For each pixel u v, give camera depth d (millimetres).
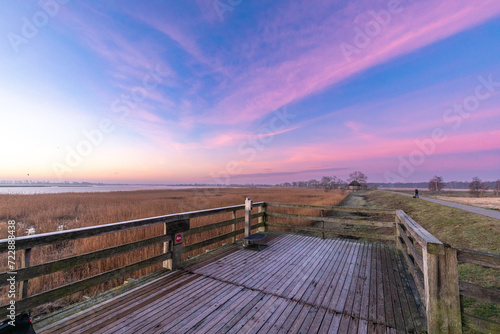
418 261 2588
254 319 2352
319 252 4750
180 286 3074
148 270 4883
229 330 2168
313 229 6008
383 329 2217
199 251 6285
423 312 2529
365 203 28484
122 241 6488
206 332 2131
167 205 16797
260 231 6688
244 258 4301
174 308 2527
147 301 2664
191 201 20828
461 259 1883
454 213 11648
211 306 2588
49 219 11258
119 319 2293
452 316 1866
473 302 3865
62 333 2035
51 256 6012
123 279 4535
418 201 20000
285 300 2754
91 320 2260
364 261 4211
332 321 2342
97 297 2717
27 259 2094
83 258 2475
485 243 7188
